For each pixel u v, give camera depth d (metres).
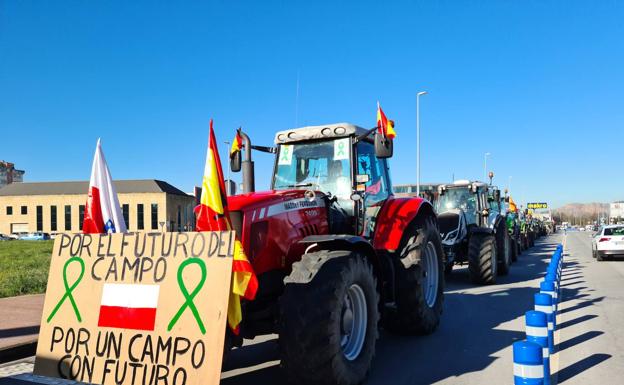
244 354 6.08
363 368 4.64
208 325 3.83
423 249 6.45
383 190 6.89
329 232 5.67
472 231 12.48
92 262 4.41
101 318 4.21
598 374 5.00
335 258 4.49
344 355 4.39
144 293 4.11
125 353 4.04
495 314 8.22
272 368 5.46
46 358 4.29
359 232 5.94
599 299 9.55
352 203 5.93
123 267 4.28
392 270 6.16
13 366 5.72
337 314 4.24
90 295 4.32
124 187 80.12
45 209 82.44
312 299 4.16
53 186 85.44
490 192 15.86
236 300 3.90
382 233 6.20
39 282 11.59
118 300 4.20
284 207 5.06
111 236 4.43
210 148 4.27
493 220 14.24
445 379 4.92
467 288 11.44
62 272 4.50
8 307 8.72
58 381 5.08
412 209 6.36
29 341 6.29
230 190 6.21
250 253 4.60
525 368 3.14
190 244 4.09
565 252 24.91
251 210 4.71
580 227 138.88
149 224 78.06
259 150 6.49
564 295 10.15
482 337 6.62
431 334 6.80
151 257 4.20
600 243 18.81
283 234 4.95
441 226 12.71
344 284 4.36
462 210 13.86
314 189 6.13
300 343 4.11
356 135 6.11
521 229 24.53
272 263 4.82
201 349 3.80
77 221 81.81
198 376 3.75
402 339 6.54
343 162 6.07
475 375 5.03
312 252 4.73
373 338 4.89
